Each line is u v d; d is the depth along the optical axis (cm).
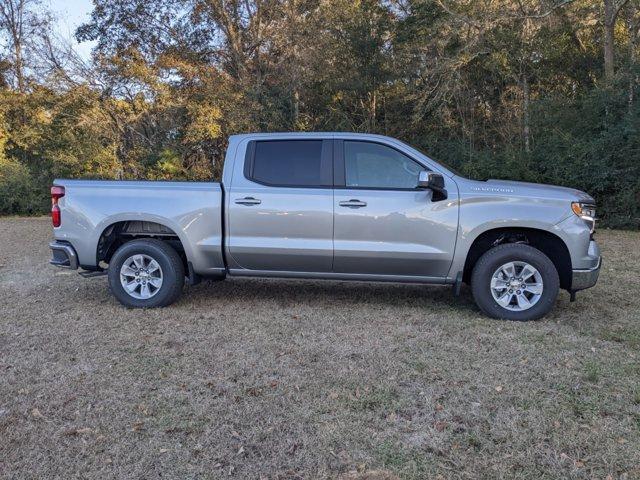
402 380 385
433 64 1767
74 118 2098
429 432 316
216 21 2350
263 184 546
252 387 375
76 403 352
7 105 2152
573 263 510
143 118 2236
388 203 523
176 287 571
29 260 894
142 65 2152
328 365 414
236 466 284
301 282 705
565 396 358
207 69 2227
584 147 1403
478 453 295
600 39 1844
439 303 595
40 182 2011
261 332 494
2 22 2300
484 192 516
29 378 391
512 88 1842
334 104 2077
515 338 471
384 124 2022
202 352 443
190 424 325
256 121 2117
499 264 518
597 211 1380
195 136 2114
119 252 571
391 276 538
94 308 580
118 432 316
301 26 2150
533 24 1720
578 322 521
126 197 563
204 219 552
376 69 1919
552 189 529
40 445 302
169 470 280
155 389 373
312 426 323
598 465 282
